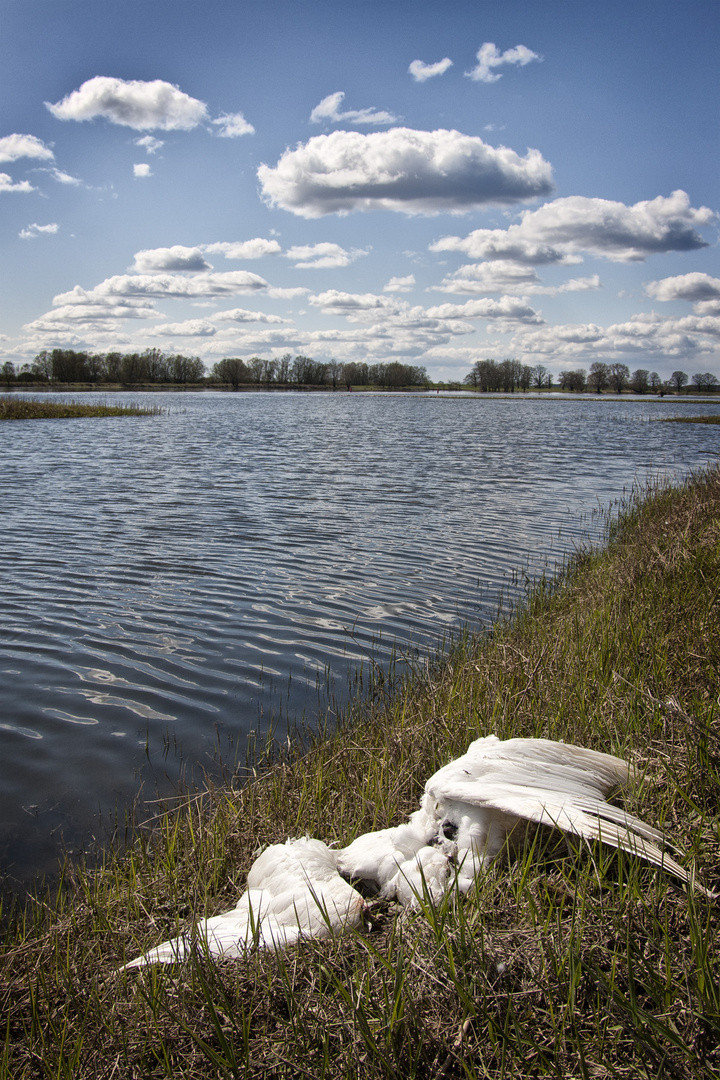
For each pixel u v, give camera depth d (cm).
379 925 313
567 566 1082
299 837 402
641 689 477
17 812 491
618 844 283
